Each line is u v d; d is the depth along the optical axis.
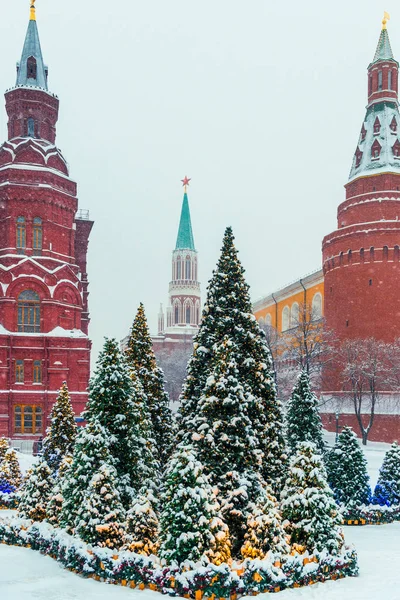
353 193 80.69
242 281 19.81
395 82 81.25
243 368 18.83
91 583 15.62
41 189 57.00
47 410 54.66
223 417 17.14
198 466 15.32
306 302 98.94
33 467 21.89
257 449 17.34
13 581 15.82
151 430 22.89
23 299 55.72
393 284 73.25
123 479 18.77
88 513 17.16
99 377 19.38
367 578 16.12
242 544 16.22
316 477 17.02
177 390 128.88
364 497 26.27
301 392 30.34
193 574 14.17
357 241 75.75
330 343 76.88
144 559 15.29
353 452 26.44
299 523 16.48
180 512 14.80
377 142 79.44
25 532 20.00
